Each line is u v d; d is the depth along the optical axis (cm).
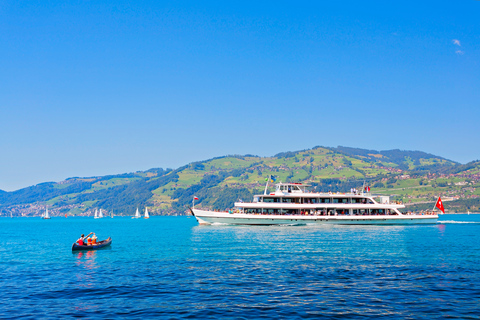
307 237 8294
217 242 7444
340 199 11825
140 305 3073
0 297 3341
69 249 7100
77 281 3959
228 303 3106
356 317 2775
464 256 5456
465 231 10212
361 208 11800
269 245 6850
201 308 2986
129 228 16350
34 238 10512
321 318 2755
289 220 11219
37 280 4034
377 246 6650
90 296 3353
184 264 4894
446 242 7306
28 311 2945
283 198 11625
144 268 4647
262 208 11588
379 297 3256
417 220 12219
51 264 5116
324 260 5131
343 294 3356
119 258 5566
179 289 3559
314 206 11388
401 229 10719
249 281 3859
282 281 3853
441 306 3003
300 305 3047
